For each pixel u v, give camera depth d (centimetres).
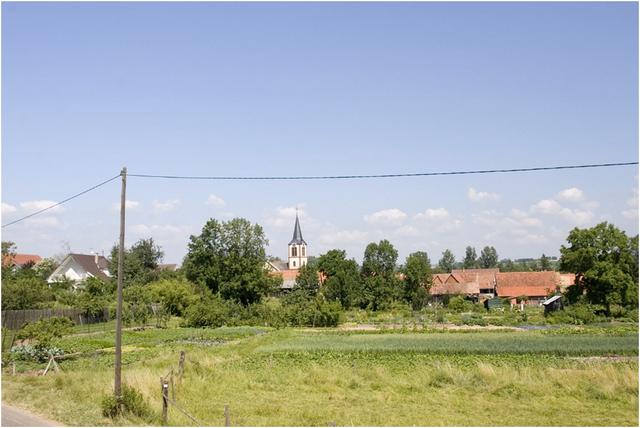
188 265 10175
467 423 2008
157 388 2355
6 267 7919
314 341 5197
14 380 2777
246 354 4103
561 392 2514
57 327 4469
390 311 9975
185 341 5288
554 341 4794
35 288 6694
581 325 6950
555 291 11162
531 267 18562
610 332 5759
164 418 1930
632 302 7956
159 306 7994
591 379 2680
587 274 7956
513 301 11381
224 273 9800
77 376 2708
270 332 6481
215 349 4366
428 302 10919
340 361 3728
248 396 2502
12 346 4109
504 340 4984
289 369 3284
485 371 2827
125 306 7125
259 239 9938
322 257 10856
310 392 2602
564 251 8325
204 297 8581
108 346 4681
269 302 10500
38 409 2119
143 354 4025
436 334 6012
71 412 2047
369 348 4366
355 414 2148
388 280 10656
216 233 9844
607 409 2230
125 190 2233
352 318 8675
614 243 7975
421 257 10906
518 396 2466
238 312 8194
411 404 2341
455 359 3788
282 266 19838
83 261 11169
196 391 2523
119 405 2008
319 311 7562
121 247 2177
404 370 3288
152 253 12456
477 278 12381
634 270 8062
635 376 2627
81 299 7144
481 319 7556
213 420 2014
